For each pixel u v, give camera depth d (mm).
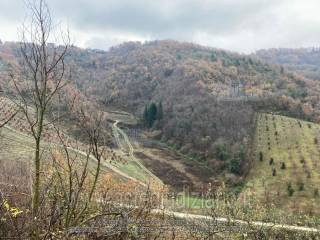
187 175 89688
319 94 155250
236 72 178125
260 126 116375
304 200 68500
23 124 59531
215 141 105188
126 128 127625
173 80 166375
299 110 130375
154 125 130625
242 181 83812
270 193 71000
